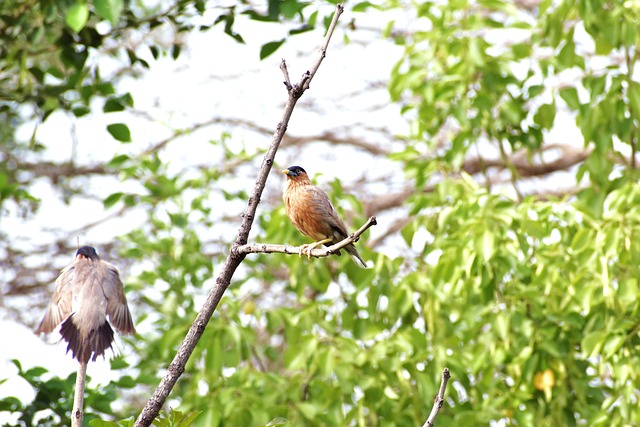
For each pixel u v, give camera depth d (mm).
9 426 9922
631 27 12180
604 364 11172
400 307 12547
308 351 12227
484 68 13336
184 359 6586
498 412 11641
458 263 11570
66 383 10164
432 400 11867
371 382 12102
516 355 12086
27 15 12070
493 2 13398
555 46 12758
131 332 6828
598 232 11297
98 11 10414
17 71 13406
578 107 12609
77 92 12961
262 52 11891
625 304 11461
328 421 12031
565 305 12086
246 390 12281
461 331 13094
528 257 12250
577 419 12859
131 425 6215
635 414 10836
